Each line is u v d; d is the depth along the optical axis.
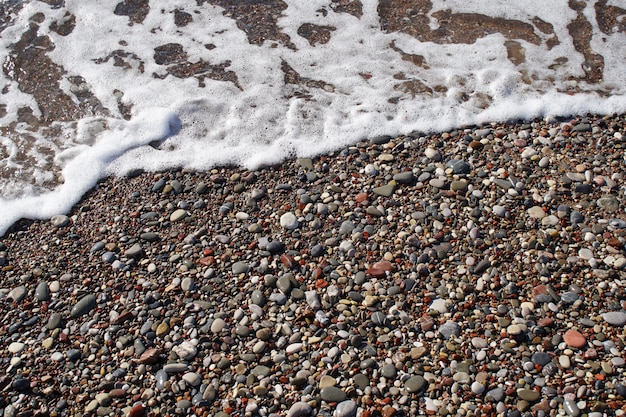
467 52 2.80
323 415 2.12
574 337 2.20
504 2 2.93
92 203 2.49
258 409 2.14
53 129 2.64
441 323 2.23
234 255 2.36
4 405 2.17
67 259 2.38
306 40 2.85
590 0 2.92
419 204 2.43
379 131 2.60
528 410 2.11
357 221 2.41
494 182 2.46
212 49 2.83
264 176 2.52
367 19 2.91
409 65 2.77
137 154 2.58
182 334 2.24
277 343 2.22
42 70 2.78
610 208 2.40
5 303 2.32
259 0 2.97
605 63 2.75
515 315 2.24
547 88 2.69
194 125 2.64
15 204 2.49
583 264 2.31
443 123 2.61
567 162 2.50
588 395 2.12
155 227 2.43
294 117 2.65
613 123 2.58
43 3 2.95
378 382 2.16
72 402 2.17
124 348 2.23
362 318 2.25
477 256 2.33
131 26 2.90
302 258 2.35
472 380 2.15
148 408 2.15
